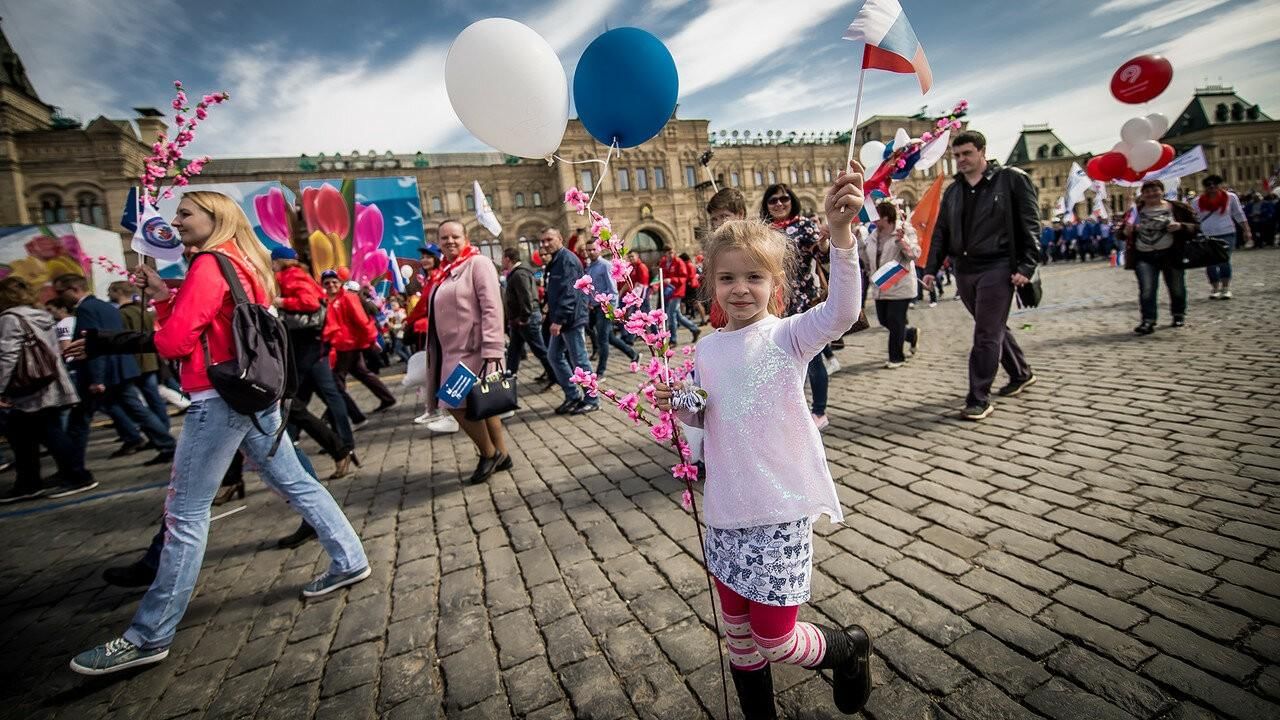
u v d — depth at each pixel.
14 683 2.20
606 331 7.23
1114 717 1.48
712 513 1.46
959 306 11.87
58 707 2.03
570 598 2.38
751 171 37.81
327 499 2.64
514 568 2.69
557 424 5.43
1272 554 2.04
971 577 2.15
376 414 7.04
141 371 5.82
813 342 1.39
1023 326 7.15
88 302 5.13
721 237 1.49
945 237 4.22
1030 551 2.27
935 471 3.17
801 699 1.70
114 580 2.71
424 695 1.90
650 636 2.06
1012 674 1.67
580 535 2.96
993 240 3.85
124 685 2.11
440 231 3.79
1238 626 1.72
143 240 3.27
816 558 2.42
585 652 2.02
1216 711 1.46
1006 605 1.97
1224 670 1.57
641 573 2.50
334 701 1.92
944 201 4.16
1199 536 2.21
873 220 5.85
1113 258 14.46
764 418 1.41
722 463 1.44
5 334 4.41
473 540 3.05
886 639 1.88
